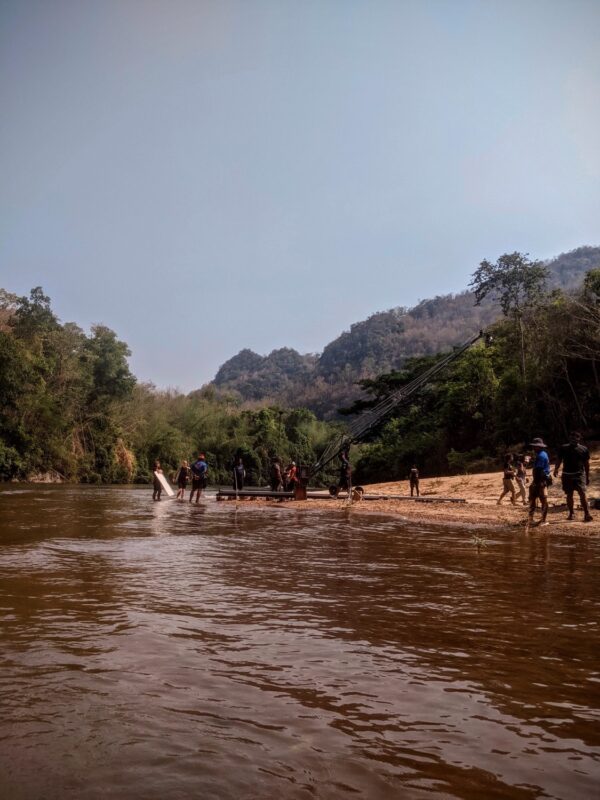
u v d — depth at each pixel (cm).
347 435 2930
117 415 6712
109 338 6838
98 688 309
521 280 3819
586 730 271
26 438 5241
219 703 294
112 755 239
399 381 5181
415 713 287
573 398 3056
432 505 1836
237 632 420
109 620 442
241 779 223
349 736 261
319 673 340
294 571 679
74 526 1157
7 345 5191
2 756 236
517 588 596
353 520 1411
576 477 1302
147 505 1953
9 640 387
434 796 214
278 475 2680
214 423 8275
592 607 516
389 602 526
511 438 3319
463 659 369
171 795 211
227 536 1032
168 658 359
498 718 283
